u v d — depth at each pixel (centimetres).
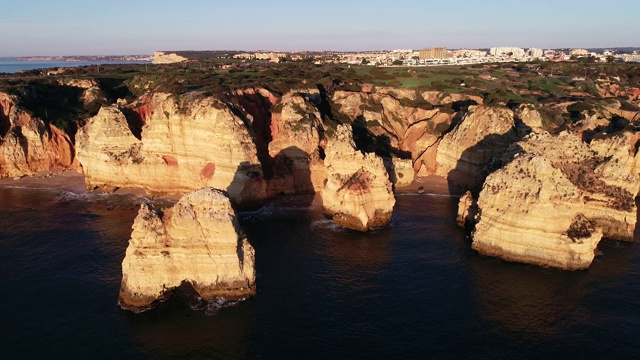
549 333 3994
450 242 5878
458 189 8125
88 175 8075
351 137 6900
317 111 8556
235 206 7038
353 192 6334
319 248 5712
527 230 5141
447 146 8644
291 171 7788
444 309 4344
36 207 7181
